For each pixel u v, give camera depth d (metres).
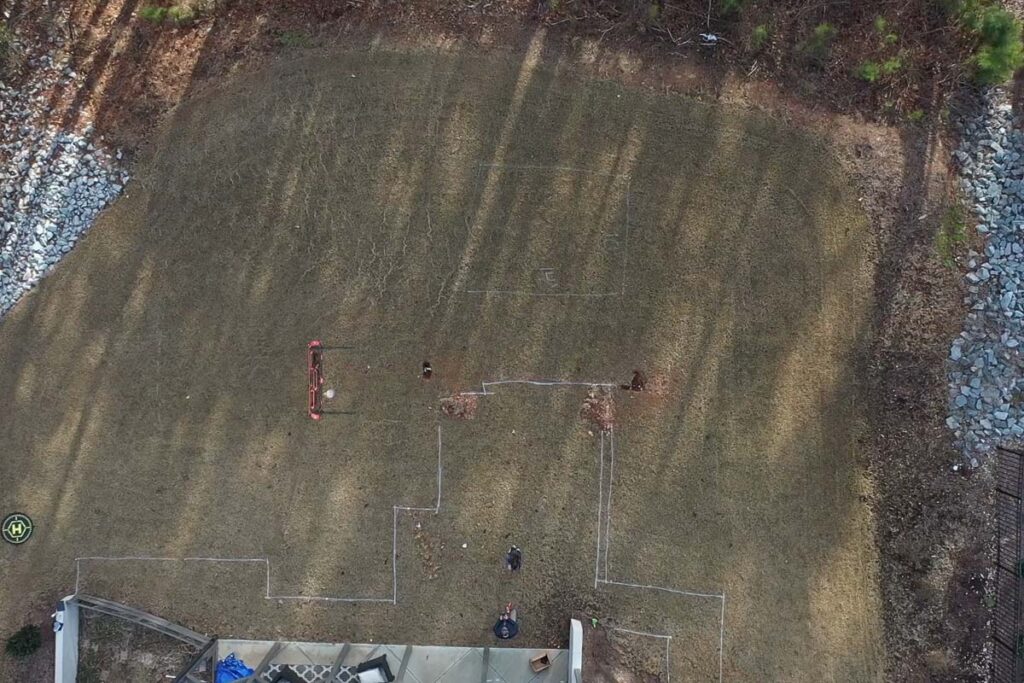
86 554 13.30
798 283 13.37
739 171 13.41
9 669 13.16
